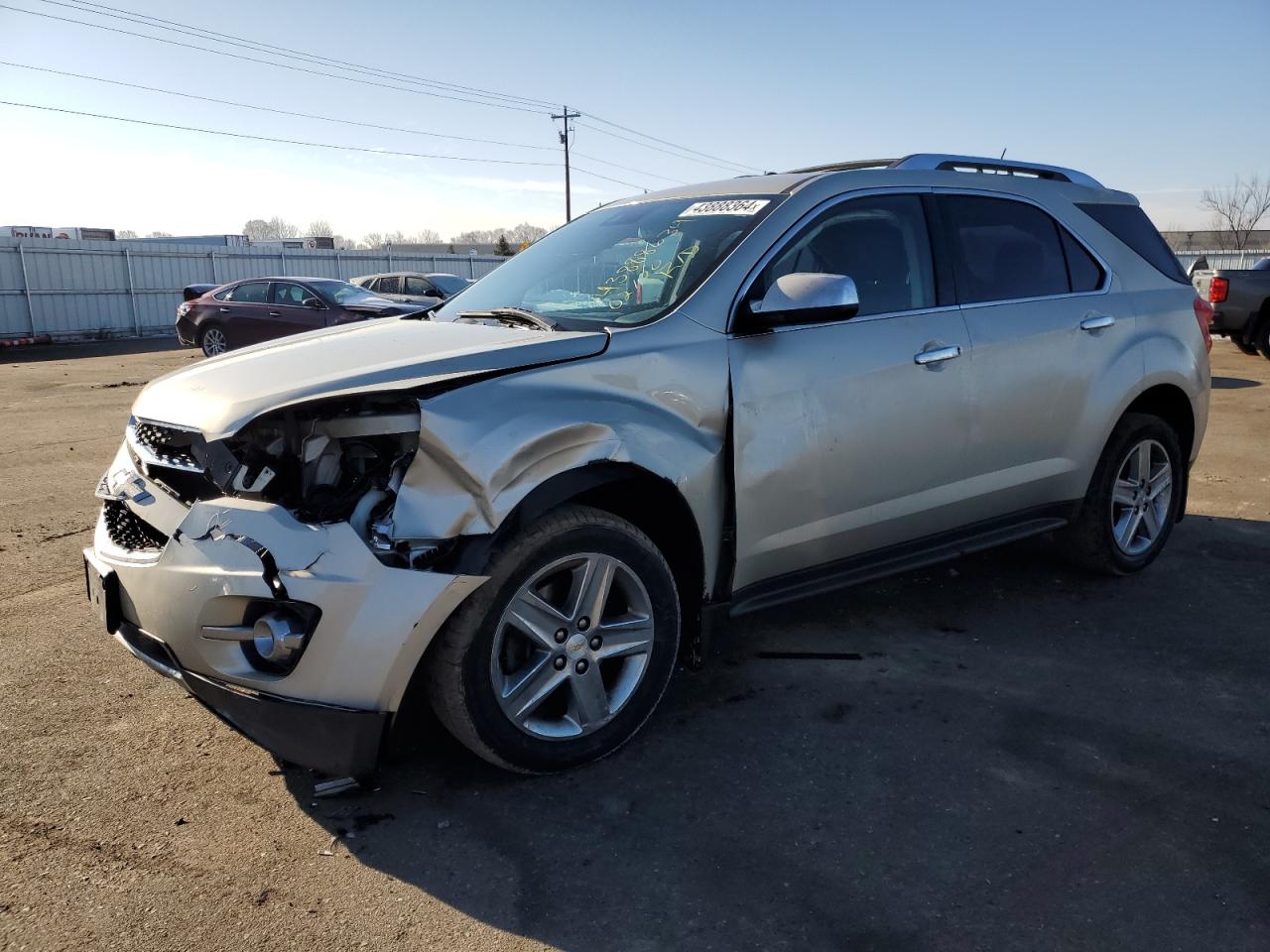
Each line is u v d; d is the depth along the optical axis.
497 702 2.73
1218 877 2.44
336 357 2.97
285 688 2.49
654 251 3.54
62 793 2.82
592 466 2.80
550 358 2.82
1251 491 6.44
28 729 3.20
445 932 2.26
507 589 2.67
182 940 2.22
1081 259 4.33
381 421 2.56
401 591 2.48
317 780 2.89
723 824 2.68
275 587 2.43
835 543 3.48
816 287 3.06
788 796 2.81
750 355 3.17
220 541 2.51
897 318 3.57
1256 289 13.52
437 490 2.55
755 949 2.20
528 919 2.30
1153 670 3.68
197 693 2.64
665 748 3.10
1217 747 3.10
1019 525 4.16
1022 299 4.00
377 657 2.47
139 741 3.14
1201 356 4.71
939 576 4.76
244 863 2.51
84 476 7.09
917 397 3.56
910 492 3.64
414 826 2.68
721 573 3.21
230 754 3.06
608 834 2.64
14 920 2.28
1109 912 2.30
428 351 2.91
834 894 2.38
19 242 24.47
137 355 19.64
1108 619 4.20
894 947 2.20
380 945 2.21
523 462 2.63
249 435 2.59
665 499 3.02
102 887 2.41
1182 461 4.82
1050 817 2.71
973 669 3.69
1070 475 4.24
